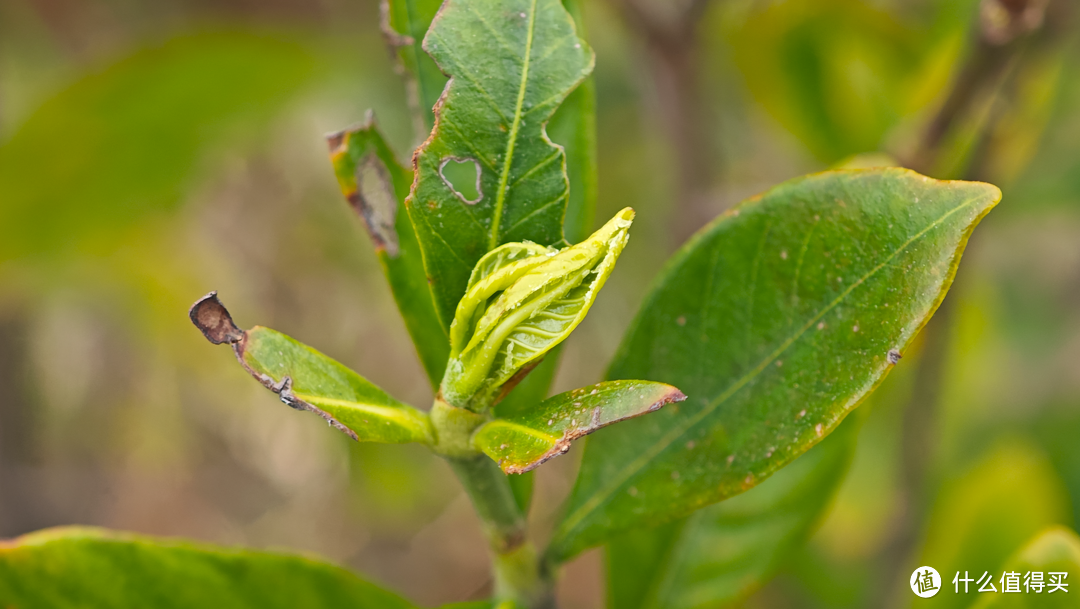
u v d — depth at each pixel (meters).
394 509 0.75
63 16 0.57
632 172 0.71
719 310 0.26
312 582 0.27
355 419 0.24
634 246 0.72
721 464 0.26
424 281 0.27
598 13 0.61
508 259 0.25
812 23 0.40
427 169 0.25
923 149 0.32
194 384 0.77
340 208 0.73
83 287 0.60
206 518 0.84
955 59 0.36
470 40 0.25
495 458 0.24
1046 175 0.47
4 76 0.58
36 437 0.73
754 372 0.26
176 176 0.47
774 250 0.26
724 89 0.63
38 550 0.27
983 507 0.33
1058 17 0.34
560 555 0.27
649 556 0.30
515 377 0.25
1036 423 0.65
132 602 0.27
